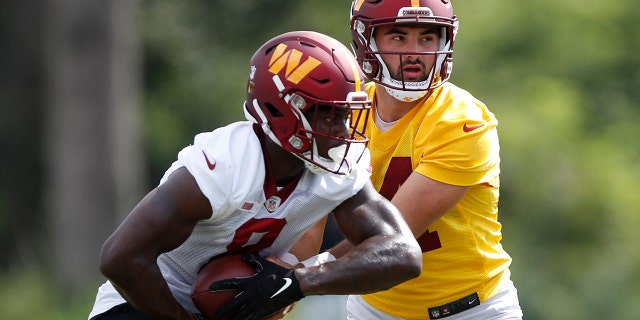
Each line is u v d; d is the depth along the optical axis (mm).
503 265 20688
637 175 74312
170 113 75125
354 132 17328
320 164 16938
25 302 59406
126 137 67438
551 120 67375
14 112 81375
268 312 17031
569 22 72188
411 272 17016
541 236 69250
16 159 81250
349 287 16891
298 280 16828
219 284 17094
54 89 66500
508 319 20609
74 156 65938
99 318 18188
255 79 17172
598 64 74688
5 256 78250
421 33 19469
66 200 66312
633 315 67062
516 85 69000
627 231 70062
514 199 68188
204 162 16594
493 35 69688
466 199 19969
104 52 65750
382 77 19562
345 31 70062
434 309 20547
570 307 67125
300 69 16766
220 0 75562
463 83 68188
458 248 20125
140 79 73438
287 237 17625
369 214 17344
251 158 16844
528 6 71312
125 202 67375
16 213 80125
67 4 65188
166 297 16812
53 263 67812
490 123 19938
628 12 77312
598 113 76750
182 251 17578
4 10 81625
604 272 68875
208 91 74688
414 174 19531
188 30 75875
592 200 69250
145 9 75750
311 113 16812
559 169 67688
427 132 19594
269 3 74625
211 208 16562
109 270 16531
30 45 81500
